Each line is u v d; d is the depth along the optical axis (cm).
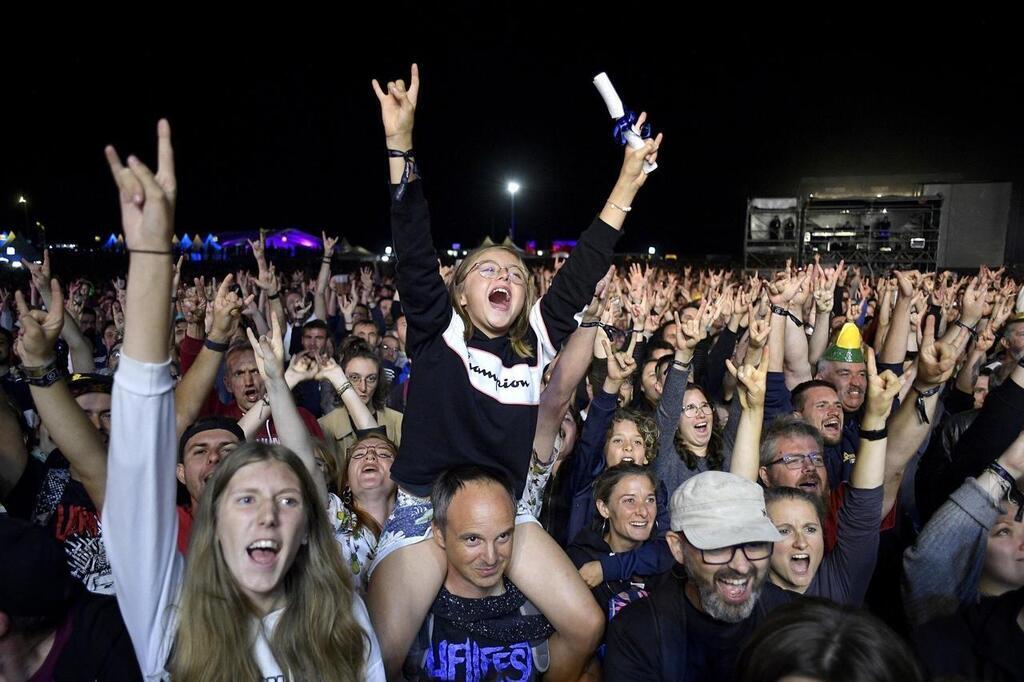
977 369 509
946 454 390
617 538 339
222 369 599
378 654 218
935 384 304
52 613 200
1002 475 259
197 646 194
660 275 1526
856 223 1980
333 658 204
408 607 255
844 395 486
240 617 199
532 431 269
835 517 358
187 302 519
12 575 192
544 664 269
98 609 212
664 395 423
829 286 612
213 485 205
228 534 199
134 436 189
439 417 264
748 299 587
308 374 398
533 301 281
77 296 766
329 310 1001
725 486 255
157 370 190
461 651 260
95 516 311
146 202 186
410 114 254
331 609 208
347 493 356
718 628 250
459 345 263
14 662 198
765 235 2050
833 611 170
